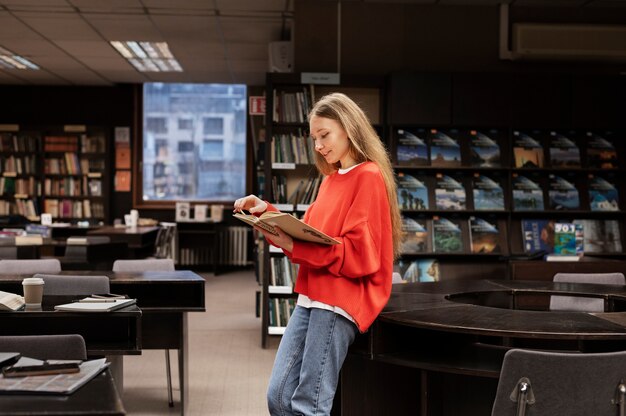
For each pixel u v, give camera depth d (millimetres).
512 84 6480
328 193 2744
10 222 11922
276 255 6426
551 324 2656
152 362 5809
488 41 7109
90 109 13188
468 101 6426
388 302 3246
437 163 6465
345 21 7047
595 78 6547
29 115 13094
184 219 12586
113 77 12281
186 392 4199
